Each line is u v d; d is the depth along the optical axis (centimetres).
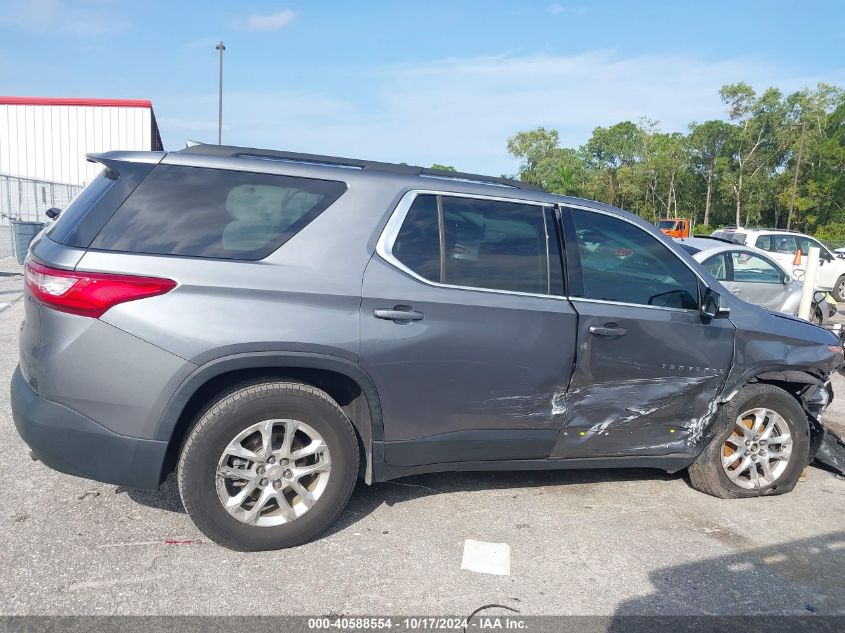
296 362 335
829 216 7556
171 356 318
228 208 343
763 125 7712
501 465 402
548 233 405
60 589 305
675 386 425
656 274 430
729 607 325
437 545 367
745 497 459
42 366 318
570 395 400
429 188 380
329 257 349
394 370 356
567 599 323
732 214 8538
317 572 333
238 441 335
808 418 473
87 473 324
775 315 470
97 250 320
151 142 3328
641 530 400
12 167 3077
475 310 371
